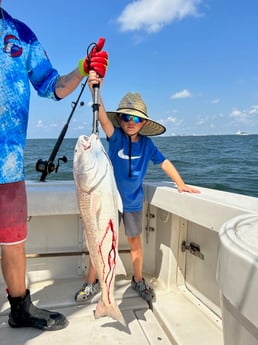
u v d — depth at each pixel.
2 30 1.53
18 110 1.54
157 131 2.41
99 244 1.50
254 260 0.80
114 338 1.70
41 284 2.32
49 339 1.68
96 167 1.50
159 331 1.78
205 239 2.06
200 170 13.57
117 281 2.38
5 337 1.69
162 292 2.21
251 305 0.80
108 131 2.07
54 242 2.39
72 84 1.73
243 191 8.79
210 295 1.99
